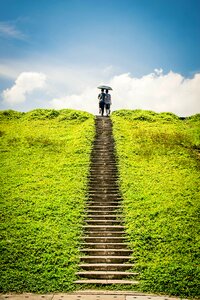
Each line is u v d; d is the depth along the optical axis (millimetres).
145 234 11984
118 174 17922
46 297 8469
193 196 15039
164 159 20203
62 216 13328
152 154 20969
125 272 10023
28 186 16172
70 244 11445
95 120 28375
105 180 17172
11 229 12062
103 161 19734
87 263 10555
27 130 26969
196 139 23656
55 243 11328
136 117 30406
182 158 20250
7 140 23891
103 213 13859
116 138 23438
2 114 32375
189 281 9227
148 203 14422
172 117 32500
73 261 10477
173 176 17625
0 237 11484
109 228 12609
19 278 9320
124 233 12250
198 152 21859
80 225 12734
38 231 11992
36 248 10875
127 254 11047
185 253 10781
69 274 9773
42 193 15430
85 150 21312
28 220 12734
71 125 28500
